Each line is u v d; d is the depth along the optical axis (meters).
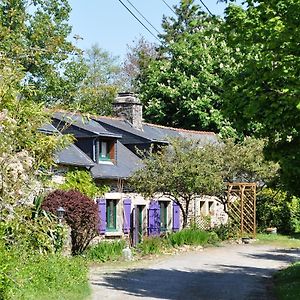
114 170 26.19
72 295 12.93
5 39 12.10
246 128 13.98
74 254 21.30
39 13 28.52
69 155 23.50
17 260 10.48
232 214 30.98
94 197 24.45
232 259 22.84
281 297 13.87
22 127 9.62
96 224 21.52
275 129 13.70
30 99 11.25
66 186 22.64
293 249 26.92
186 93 40.50
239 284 16.67
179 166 26.22
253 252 25.44
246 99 13.43
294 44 12.23
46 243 10.43
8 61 10.39
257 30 12.86
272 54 12.56
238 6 13.40
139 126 31.95
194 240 26.45
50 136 10.41
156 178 26.27
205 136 35.62
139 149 29.69
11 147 9.38
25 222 9.65
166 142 29.89
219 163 27.66
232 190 30.64
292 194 15.95
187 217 28.52
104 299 13.41
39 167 10.36
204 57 40.75
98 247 22.02
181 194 27.53
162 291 15.12
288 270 18.70
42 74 26.58
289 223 34.84
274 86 13.00
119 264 20.73
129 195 27.00
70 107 14.12
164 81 42.34
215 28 14.32
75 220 20.22
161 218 29.38
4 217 9.41
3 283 9.77
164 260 22.00
